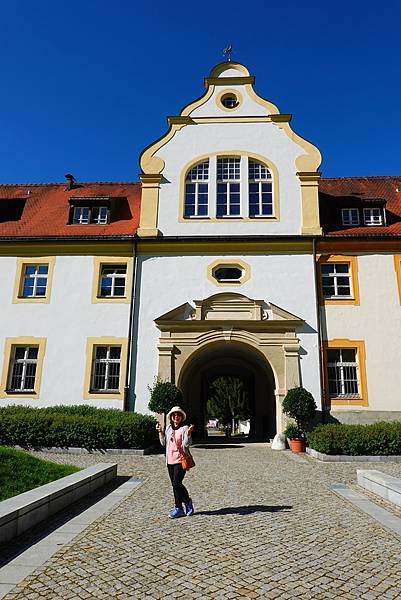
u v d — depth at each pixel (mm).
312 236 18062
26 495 6500
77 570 4594
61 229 19672
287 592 4113
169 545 5355
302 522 6410
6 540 5441
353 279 17750
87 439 13516
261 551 5168
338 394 16875
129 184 24172
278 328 17297
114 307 18047
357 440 12852
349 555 5066
